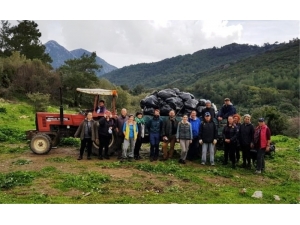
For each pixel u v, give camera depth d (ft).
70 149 44.42
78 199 24.81
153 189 27.89
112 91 41.39
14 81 123.44
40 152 40.16
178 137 37.27
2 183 27.50
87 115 37.47
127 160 37.14
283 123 99.30
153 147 38.17
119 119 38.47
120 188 27.73
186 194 27.14
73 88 143.95
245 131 36.45
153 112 40.42
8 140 50.47
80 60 164.45
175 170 33.83
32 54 183.73
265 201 26.58
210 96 285.43
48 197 24.91
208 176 33.04
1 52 175.42
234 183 31.40
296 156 46.83
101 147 37.99
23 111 90.17
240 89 278.26
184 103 41.32
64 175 30.42
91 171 32.19
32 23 189.37
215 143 37.45
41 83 126.93
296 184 32.45
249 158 37.60
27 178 29.30
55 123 41.81
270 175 34.94
